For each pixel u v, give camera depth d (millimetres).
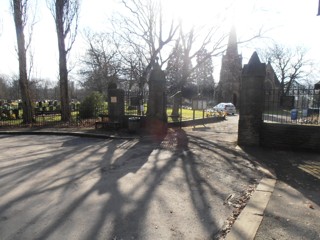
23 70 20266
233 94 67562
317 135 9984
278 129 10555
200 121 22688
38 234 4211
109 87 16625
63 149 10781
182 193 5914
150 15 21047
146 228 4395
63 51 21484
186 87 41688
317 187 6258
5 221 4652
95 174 7379
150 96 15711
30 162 8711
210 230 4336
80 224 4531
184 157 9172
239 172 7438
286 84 61875
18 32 20094
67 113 21828
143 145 11391
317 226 4422
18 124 19016
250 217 4656
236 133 15227
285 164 8242
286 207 5137
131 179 6910
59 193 5949
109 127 15734
